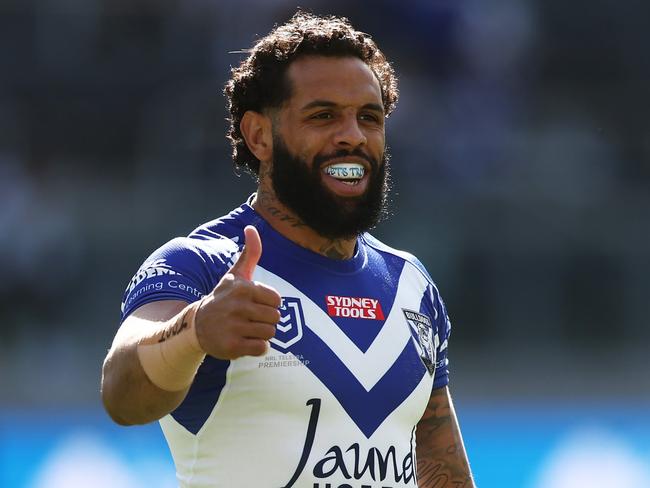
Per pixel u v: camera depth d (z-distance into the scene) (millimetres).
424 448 12156
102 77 51656
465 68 52094
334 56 11039
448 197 46000
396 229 44875
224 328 8938
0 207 47750
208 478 10406
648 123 52688
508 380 40844
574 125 52281
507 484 30453
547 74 53688
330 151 10820
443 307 12047
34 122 51156
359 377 10602
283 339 10484
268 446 10242
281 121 11016
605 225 45406
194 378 10273
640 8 54906
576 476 30406
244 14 51812
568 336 44125
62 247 45156
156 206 45938
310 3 51406
